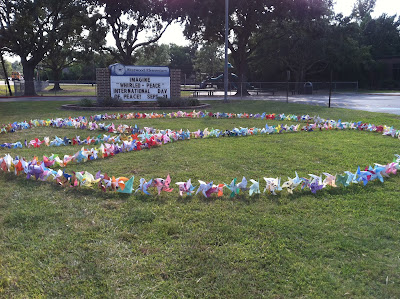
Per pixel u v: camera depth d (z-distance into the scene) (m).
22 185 4.71
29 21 28.47
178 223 3.61
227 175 5.26
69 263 2.91
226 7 20.17
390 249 3.13
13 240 3.27
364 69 44.12
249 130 8.88
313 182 4.46
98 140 7.68
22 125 9.90
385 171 5.05
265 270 2.83
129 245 3.20
